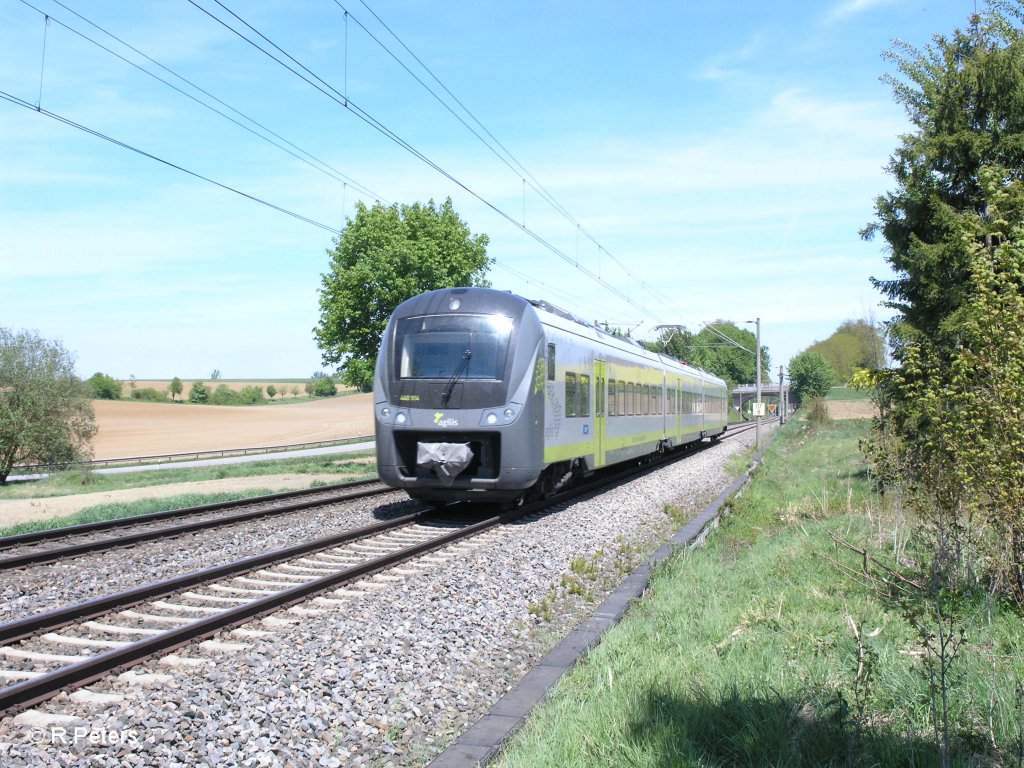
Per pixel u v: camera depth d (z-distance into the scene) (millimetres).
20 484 29375
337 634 6418
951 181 12453
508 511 13500
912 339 11984
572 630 6930
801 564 8562
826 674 5078
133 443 61688
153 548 10500
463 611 7340
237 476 26281
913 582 6824
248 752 4375
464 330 12891
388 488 17469
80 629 6746
